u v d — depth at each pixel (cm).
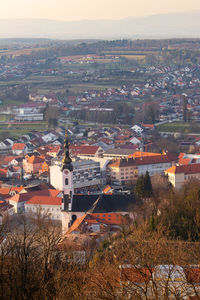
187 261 11231
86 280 11231
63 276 11019
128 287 10200
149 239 12875
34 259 11444
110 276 10825
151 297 10312
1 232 12569
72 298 10450
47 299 10106
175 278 10656
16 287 9938
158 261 11288
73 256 13650
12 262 10369
